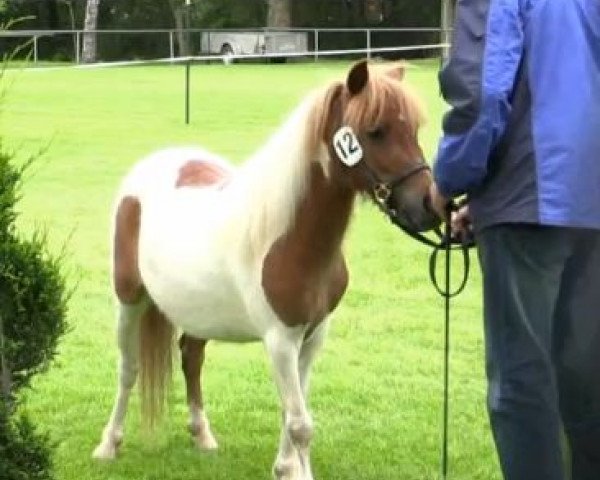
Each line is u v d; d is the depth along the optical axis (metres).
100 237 12.37
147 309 6.00
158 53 46.62
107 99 26.14
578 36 3.96
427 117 4.82
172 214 5.67
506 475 4.11
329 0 50.56
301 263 4.99
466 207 4.36
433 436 6.61
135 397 7.27
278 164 4.98
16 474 3.87
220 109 24.44
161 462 6.13
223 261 5.28
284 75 33.84
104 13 51.31
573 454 4.29
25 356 4.05
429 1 49.75
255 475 5.98
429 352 8.46
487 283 4.07
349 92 4.74
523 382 4.02
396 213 4.74
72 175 16.19
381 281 10.62
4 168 3.95
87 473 5.93
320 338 5.34
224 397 7.36
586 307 4.15
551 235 3.97
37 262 4.03
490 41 3.89
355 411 7.08
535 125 3.92
